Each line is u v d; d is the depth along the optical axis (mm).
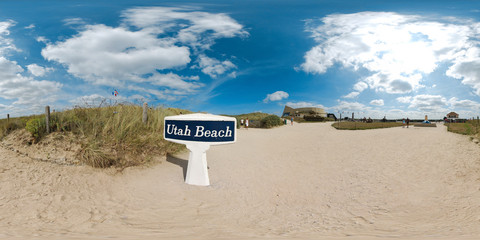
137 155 8828
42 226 4395
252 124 29406
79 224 4605
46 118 8953
